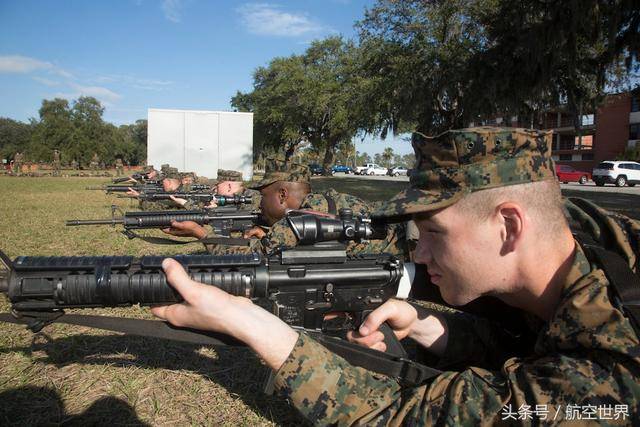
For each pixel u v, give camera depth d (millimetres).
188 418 2898
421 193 1458
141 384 3256
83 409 2943
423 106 27812
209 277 1771
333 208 3730
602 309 1272
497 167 1360
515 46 19797
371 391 1431
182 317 1506
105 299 1625
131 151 91250
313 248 1991
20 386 3156
